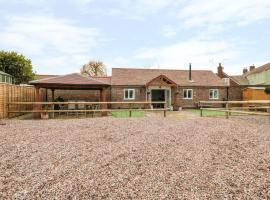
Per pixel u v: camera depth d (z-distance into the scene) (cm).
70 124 1192
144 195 371
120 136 862
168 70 3083
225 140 789
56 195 371
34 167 506
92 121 1339
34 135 873
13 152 627
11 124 1194
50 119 1476
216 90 2892
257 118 1566
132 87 2623
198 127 1095
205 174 463
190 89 2795
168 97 2711
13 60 3169
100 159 567
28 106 1998
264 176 450
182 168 500
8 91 1536
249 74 4519
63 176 453
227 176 451
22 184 414
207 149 666
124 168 501
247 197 362
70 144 726
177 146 704
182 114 1950
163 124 1209
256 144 727
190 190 388
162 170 488
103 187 401
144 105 2612
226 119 1495
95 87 1727
